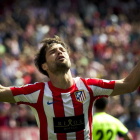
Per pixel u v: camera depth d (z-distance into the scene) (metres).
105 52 44.59
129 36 51.03
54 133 8.83
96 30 49.59
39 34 43.31
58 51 9.15
